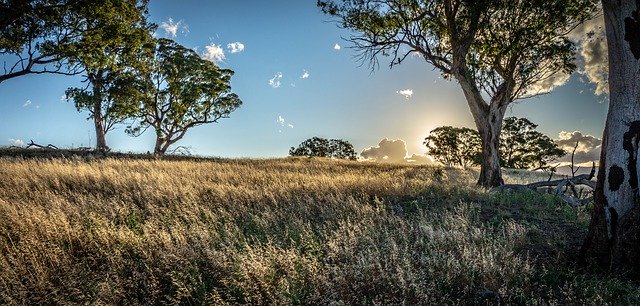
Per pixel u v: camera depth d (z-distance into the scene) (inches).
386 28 797.9
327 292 203.3
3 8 798.5
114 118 1405.0
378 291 212.5
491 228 317.7
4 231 285.0
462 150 2123.5
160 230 304.8
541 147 2037.4
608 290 213.2
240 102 1667.1
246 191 450.0
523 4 712.4
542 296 211.2
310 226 325.7
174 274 222.7
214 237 284.0
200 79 1611.7
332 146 2485.2
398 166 1178.0
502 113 745.6
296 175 641.0
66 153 988.6
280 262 237.8
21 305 197.0
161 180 502.6
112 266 235.8
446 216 345.4
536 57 753.0
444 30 797.9
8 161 687.1
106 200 393.4
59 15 886.4
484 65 805.2
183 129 1652.3
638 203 234.8
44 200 372.2
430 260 241.6
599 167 258.4
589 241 255.6
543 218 383.9
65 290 213.2
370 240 277.7
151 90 1525.6
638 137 239.8
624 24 241.6
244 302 204.2
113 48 1065.5
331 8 786.2
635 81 241.1
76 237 276.5
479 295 210.4
